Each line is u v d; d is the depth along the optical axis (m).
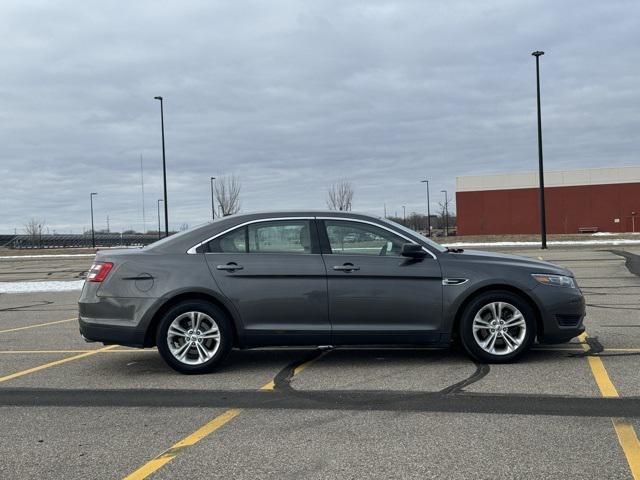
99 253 6.92
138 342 6.55
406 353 7.43
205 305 6.55
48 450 4.40
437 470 3.88
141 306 6.52
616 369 6.33
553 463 3.95
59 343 8.88
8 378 6.65
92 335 6.58
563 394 5.47
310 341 6.55
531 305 6.67
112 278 6.59
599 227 56.84
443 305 6.53
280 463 4.05
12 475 3.96
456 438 4.43
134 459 4.19
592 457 4.03
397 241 6.70
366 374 6.41
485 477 3.76
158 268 6.57
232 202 55.75
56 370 7.02
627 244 34.38
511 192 59.72
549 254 26.55
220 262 6.58
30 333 9.92
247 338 6.54
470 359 6.97
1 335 9.74
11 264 36.31
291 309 6.52
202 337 6.59
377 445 4.34
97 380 6.48
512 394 5.50
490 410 5.06
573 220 57.59
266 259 6.59
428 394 5.59
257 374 6.56
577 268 19.36
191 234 6.77
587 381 5.88
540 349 7.38
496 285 6.58
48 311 13.23
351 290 6.52
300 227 6.72
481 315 6.63
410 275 6.53
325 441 4.44
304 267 6.54
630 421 4.72
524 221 59.34
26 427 4.93
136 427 4.87
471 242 46.09
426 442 4.37
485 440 4.38
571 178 57.59
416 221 98.00
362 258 6.61
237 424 4.88
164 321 6.53
